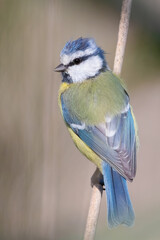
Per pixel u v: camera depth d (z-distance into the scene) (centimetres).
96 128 798
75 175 1102
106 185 758
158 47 1052
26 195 1066
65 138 1112
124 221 708
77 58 855
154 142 1162
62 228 1030
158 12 1012
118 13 1170
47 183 1080
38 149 1091
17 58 1096
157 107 1183
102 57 874
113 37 1191
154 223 600
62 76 895
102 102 809
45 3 1097
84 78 856
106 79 845
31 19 1094
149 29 1034
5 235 1039
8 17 1084
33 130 1094
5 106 1095
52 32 1105
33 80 1103
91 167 1113
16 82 1097
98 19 1162
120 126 791
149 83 1128
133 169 753
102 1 1158
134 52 1085
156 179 1110
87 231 735
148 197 1063
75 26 1136
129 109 824
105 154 775
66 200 1075
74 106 834
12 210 1052
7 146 1091
